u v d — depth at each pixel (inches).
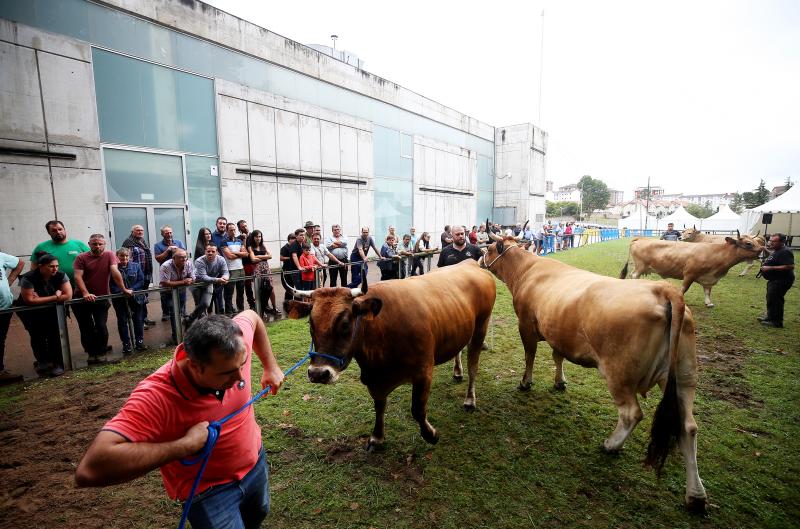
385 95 757.9
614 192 6397.6
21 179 345.4
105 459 50.0
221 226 315.3
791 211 890.7
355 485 121.8
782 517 110.9
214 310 285.4
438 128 933.2
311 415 161.8
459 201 1036.5
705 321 304.3
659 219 1771.7
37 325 199.0
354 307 110.7
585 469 129.9
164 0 433.1
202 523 66.1
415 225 869.2
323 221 638.5
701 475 128.1
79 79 375.6
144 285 256.1
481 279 177.3
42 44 353.1
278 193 563.8
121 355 226.2
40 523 107.3
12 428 151.8
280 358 220.4
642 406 173.3
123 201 411.5
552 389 187.6
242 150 516.7
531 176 1208.2
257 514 80.5
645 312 115.9
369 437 147.1
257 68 534.0
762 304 357.7
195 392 60.8
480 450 139.6
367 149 722.2
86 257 216.2
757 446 143.7
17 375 192.5
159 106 436.8
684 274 353.4
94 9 384.5
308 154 605.6
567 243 995.3
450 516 110.3
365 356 120.4
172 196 453.1
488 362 223.3
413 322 127.3
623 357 120.6
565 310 142.9
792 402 176.4
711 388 190.4
